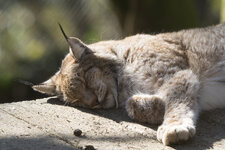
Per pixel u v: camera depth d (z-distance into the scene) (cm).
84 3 2075
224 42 925
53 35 1959
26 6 1997
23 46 1900
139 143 720
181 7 1834
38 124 797
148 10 1814
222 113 855
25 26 1958
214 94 890
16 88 1736
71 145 711
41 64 1809
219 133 765
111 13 2061
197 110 830
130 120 837
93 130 773
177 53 906
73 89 921
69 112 878
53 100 967
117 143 717
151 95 838
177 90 835
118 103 923
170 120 778
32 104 927
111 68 933
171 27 1825
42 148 688
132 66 918
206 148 704
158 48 912
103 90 910
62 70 972
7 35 1922
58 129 775
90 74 917
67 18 2041
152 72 886
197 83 846
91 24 2069
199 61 916
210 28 970
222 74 903
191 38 944
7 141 714
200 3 2505
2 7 1970
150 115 812
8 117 830
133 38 975
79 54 937
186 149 700
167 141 714
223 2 2081
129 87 914
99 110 904
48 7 2025
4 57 1831
